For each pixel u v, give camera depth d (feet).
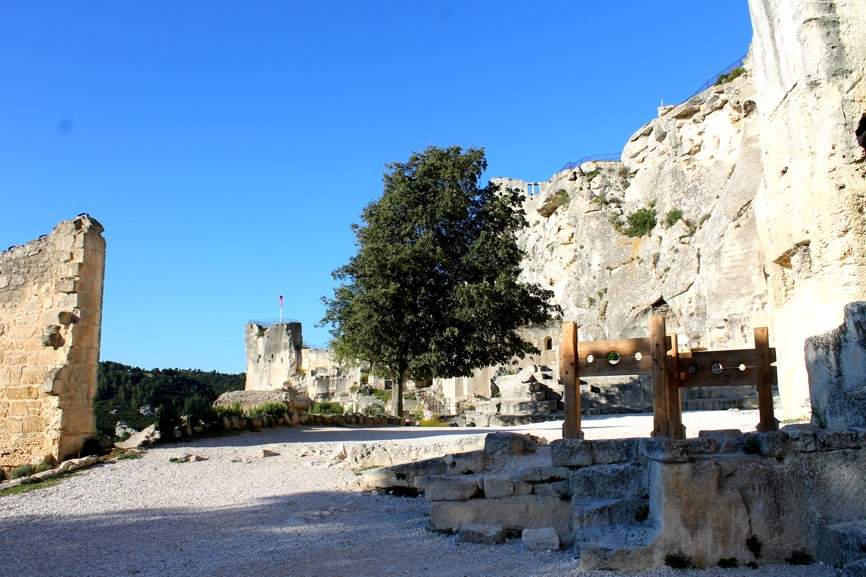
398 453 49.21
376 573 26.78
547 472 32.07
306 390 195.72
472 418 103.91
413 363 91.86
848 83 42.93
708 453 26.96
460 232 99.60
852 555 23.97
